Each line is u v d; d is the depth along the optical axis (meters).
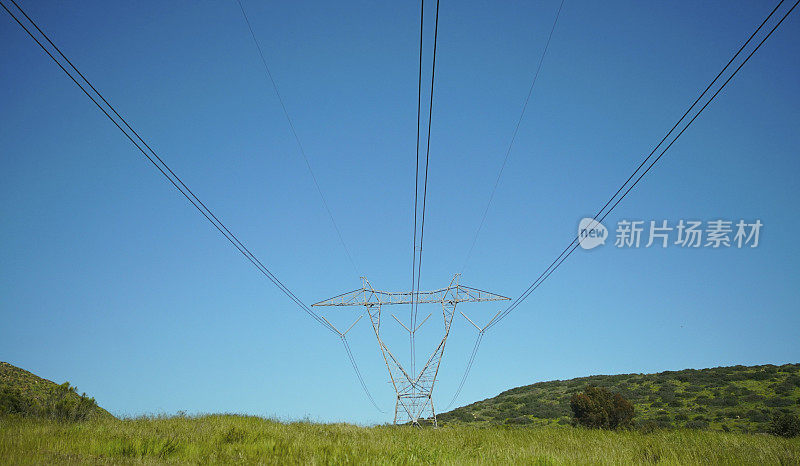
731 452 14.99
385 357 43.44
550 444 17.50
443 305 42.72
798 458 13.77
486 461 13.10
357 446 15.68
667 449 15.38
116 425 20.27
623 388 69.38
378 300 44.06
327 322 44.06
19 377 31.95
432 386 42.88
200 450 13.98
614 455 14.26
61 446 14.02
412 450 14.63
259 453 13.79
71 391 25.27
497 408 70.25
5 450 12.16
